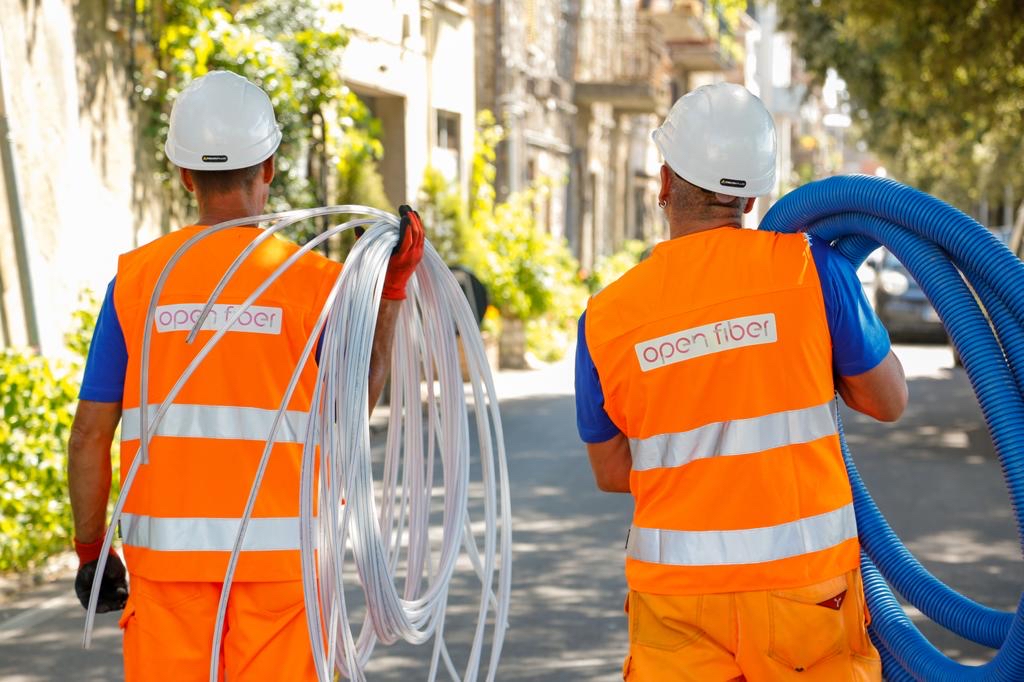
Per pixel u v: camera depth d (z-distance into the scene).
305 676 3.34
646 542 3.13
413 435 4.19
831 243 3.97
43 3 10.99
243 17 14.15
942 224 3.47
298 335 3.39
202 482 3.30
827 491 3.08
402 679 6.13
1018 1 18.19
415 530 4.16
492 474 4.11
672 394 3.09
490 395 4.12
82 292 11.46
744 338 3.08
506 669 6.26
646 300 3.15
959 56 18.88
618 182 38.84
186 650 3.28
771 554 3.02
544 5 29.09
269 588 3.29
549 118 30.08
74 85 11.48
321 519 3.39
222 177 3.47
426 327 4.16
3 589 7.83
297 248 3.51
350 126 16.38
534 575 8.09
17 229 10.32
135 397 3.38
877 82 28.83
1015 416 3.40
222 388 3.33
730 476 3.05
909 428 14.55
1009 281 3.41
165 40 12.86
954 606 3.75
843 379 3.23
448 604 7.44
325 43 14.92
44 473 8.57
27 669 6.32
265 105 3.55
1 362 9.05
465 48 22.73
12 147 10.29
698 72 51.28
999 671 3.41
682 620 3.07
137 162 12.64
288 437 3.36
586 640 6.72
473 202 22.73
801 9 28.75
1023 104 22.98
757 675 3.04
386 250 3.58
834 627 3.04
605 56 36.25
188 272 3.40
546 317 23.97
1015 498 3.37
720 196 3.21
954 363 21.44
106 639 6.83
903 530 9.28
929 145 31.16
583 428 3.31
